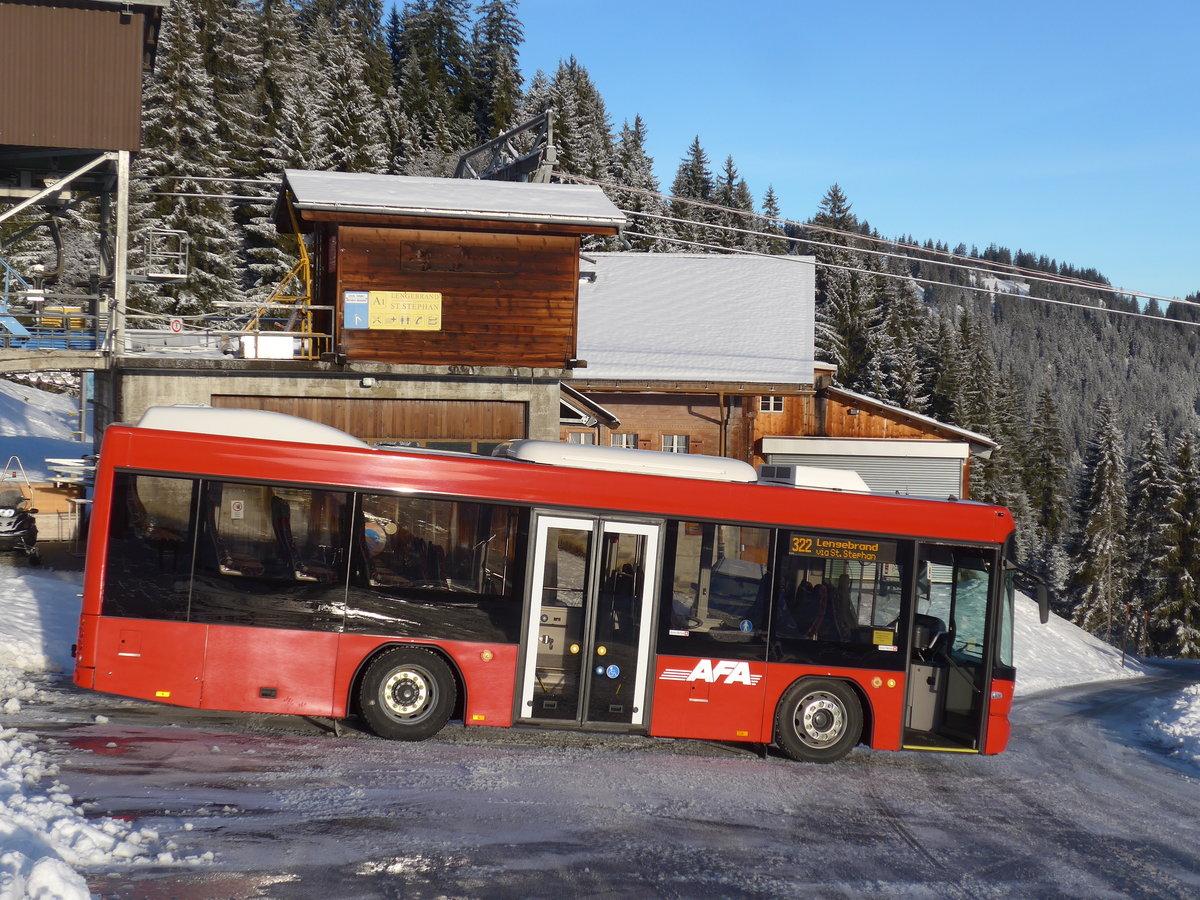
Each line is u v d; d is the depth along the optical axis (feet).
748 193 361.30
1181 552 211.82
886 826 32.35
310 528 36.73
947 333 277.85
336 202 73.87
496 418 78.79
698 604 39.24
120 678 35.24
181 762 31.40
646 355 119.14
